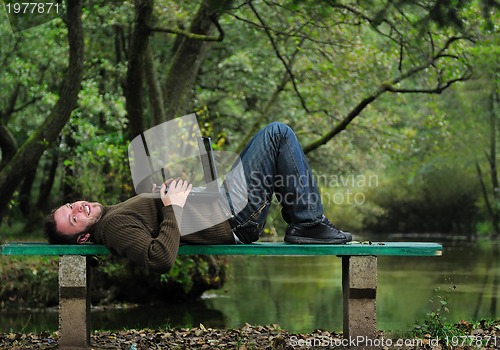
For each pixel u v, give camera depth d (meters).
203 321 12.44
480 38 13.47
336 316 12.76
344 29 15.33
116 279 15.63
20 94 26.23
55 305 15.48
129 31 21.42
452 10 8.44
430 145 26.45
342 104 21.78
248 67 22.66
